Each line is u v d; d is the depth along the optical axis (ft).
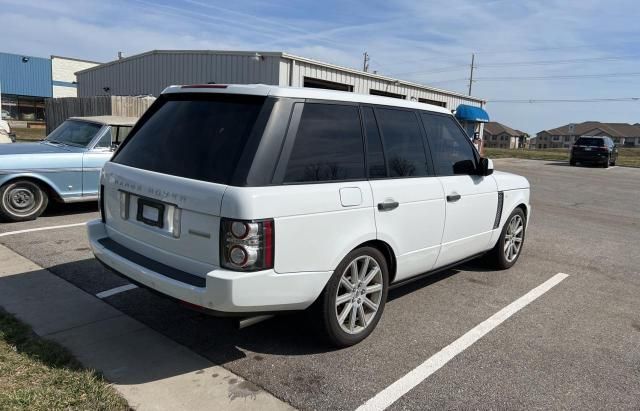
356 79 69.56
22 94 155.43
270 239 9.80
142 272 10.86
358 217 11.57
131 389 10.00
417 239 13.60
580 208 38.52
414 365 11.54
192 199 10.12
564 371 11.61
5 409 8.86
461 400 10.22
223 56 60.34
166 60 65.92
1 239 20.48
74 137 26.89
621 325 14.52
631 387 11.03
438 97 92.22
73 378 10.07
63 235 21.38
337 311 11.71
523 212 19.95
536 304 15.89
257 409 9.53
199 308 9.95
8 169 23.20
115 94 76.43
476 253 17.11
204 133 11.01
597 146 89.71
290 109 10.73
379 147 12.63
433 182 14.05
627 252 23.77
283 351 11.87
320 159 11.06
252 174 9.78
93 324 12.87
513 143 476.95
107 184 12.80
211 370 10.89
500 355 12.25
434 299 15.93
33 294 14.66
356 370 11.17
